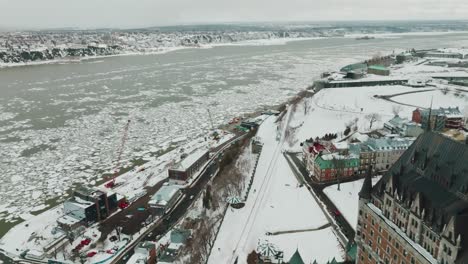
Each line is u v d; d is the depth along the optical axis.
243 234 123.88
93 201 146.12
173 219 146.88
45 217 150.50
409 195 81.44
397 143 167.38
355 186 151.25
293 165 177.88
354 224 123.56
